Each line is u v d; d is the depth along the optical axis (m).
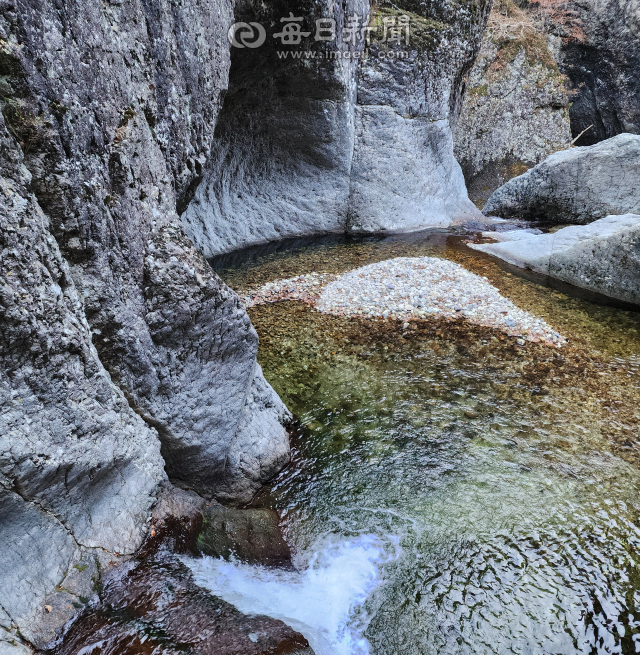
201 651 2.52
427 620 3.23
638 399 5.60
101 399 2.76
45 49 2.22
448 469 4.54
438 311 7.71
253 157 11.06
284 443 4.59
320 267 9.71
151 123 3.29
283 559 3.61
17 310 2.15
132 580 2.83
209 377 3.62
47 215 2.41
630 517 4.02
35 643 2.34
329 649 2.98
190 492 3.71
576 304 8.20
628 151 11.14
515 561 3.64
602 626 3.20
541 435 5.00
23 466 2.28
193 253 3.39
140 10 3.05
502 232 12.34
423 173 12.98
